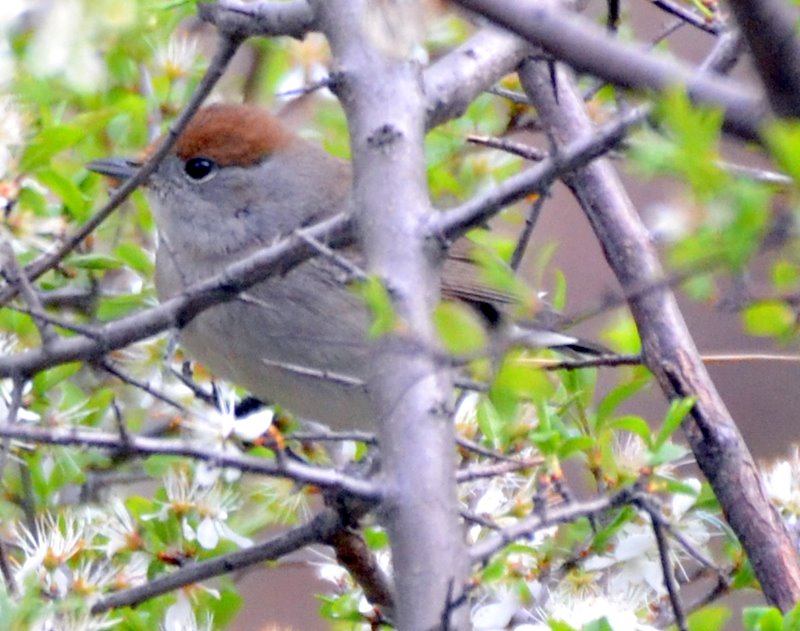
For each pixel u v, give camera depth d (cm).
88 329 728
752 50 412
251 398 1135
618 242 943
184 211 1106
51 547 822
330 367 1021
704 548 912
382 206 684
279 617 1339
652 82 443
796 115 417
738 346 1412
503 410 675
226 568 819
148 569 912
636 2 1345
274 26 763
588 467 888
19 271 760
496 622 870
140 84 1073
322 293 1004
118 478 1038
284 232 1102
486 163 1133
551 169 623
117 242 1116
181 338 1047
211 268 1110
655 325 907
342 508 810
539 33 436
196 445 748
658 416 1309
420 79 732
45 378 933
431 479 637
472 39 907
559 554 899
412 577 628
